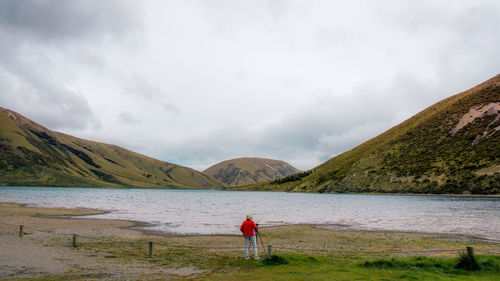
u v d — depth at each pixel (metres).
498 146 103.94
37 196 104.88
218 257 17.27
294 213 54.59
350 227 34.62
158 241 24.00
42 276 12.43
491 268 12.62
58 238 23.53
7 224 30.92
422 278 11.51
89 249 19.44
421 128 156.50
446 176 106.19
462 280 11.17
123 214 48.59
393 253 18.80
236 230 31.56
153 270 13.84
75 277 12.34
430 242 23.69
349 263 14.82
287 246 22.28
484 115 127.44
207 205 80.50
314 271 12.98
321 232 30.44
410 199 94.50
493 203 68.50
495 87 145.75
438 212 51.28
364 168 151.25
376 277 11.78
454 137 129.00
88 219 39.53
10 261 15.09
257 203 93.19
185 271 13.62
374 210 59.72
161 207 68.88
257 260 15.57
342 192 146.75
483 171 96.31
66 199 92.50
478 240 24.61
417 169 121.88
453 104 160.50
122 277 12.43
